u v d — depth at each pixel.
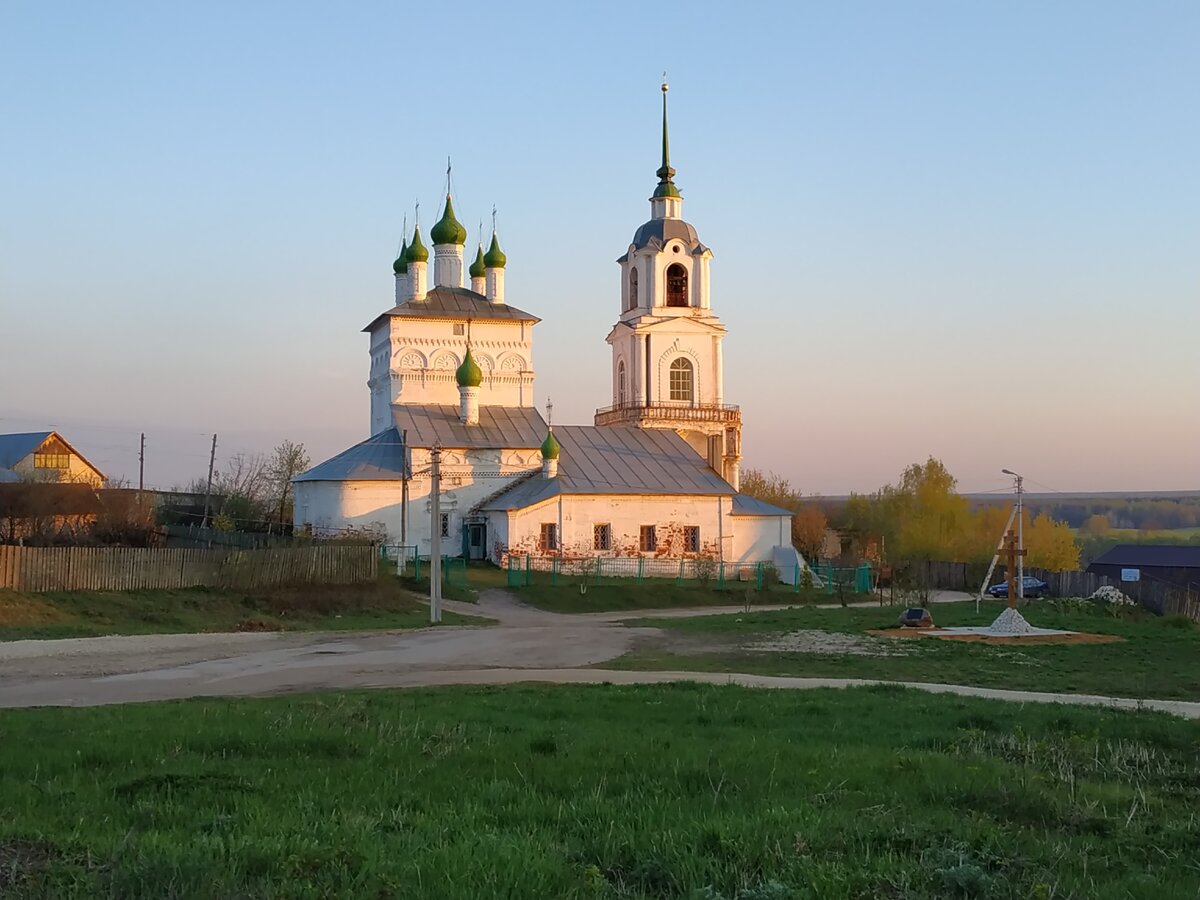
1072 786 13.76
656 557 70.69
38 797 12.06
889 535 106.00
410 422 72.88
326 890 8.66
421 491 69.88
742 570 72.12
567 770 13.96
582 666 31.09
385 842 10.20
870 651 34.78
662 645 36.75
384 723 17.44
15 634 38.66
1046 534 102.75
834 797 12.67
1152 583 58.44
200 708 20.31
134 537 66.94
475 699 22.11
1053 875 9.86
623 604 59.31
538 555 67.75
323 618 48.38
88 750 15.00
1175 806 13.38
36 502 64.62
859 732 18.28
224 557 50.78
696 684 25.61
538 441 73.56
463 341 77.56
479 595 58.38
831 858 10.02
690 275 86.38
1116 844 11.16
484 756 14.87
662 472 73.81
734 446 85.06
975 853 10.33
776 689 25.14
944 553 100.56
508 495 71.38
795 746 16.20
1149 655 33.75
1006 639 37.69
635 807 11.85
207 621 45.16
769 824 10.96
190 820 11.10
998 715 20.50
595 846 10.23
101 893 8.59
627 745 15.80
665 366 85.00
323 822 10.90
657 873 9.55
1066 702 24.08
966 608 51.22
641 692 23.67
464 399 74.00
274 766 14.20
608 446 75.88
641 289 86.44
